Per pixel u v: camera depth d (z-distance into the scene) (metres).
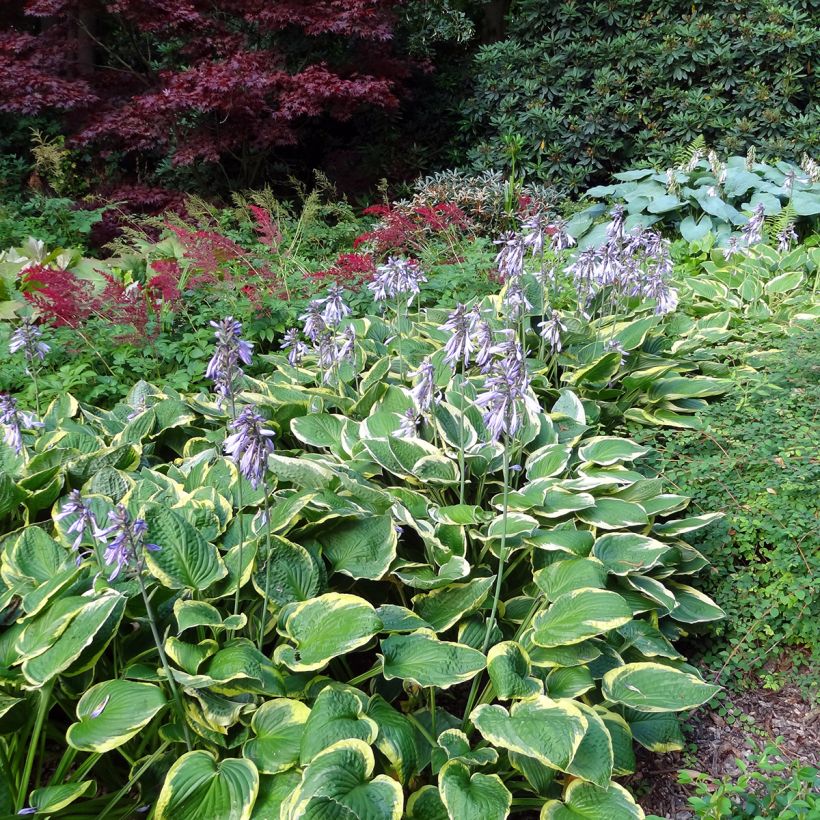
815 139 9.75
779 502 3.60
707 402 4.82
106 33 11.81
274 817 2.28
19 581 2.89
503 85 11.35
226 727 2.52
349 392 4.70
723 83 10.27
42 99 9.52
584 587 2.84
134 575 2.41
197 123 10.27
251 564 2.93
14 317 6.03
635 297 5.80
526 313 4.52
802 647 3.48
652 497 3.76
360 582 3.40
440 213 7.41
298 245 7.55
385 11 10.66
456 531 3.38
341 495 3.49
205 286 6.04
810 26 9.95
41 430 4.21
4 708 2.46
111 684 2.51
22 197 10.69
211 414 4.36
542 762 2.42
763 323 5.99
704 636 3.60
